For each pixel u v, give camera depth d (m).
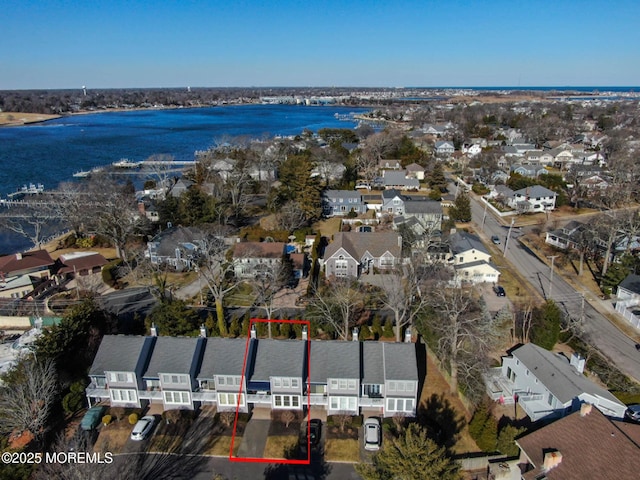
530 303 62.72
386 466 30.31
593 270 73.81
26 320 59.22
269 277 63.91
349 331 54.03
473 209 108.00
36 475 33.59
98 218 80.31
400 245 73.38
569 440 32.56
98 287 68.31
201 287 67.38
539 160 153.00
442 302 51.12
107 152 187.38
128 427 40.59
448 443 38.38
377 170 138.75
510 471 34.72
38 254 74.19
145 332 54.91
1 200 115.75
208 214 87.12
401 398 40.56
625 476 28.92
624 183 112.50
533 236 89.88
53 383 41.00
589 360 49.59
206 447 38.31
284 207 92.31
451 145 175.38
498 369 47.84
